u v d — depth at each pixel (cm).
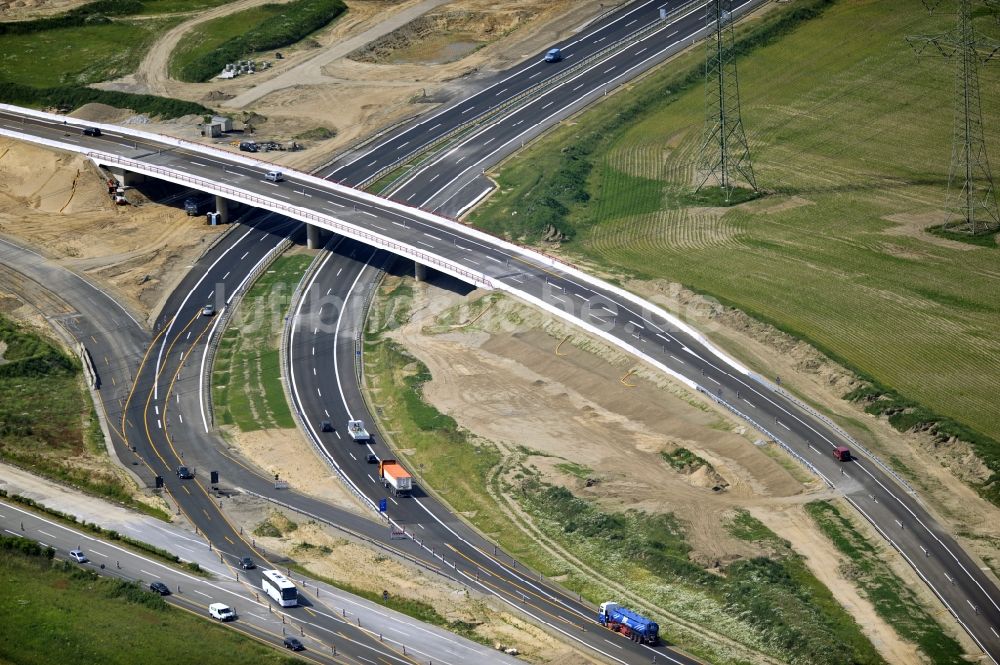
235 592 16912
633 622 16212
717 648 16088
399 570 17762
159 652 15200
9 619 15825
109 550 17812
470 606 16900
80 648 15288
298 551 18162
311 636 15900
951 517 18400
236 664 15000
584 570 17925
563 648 15975
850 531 18175
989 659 15800
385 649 15700
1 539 17475
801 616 16388
